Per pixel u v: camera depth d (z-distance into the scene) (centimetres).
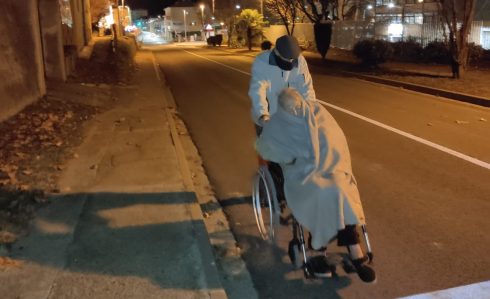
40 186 650
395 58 2598
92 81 1772
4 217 533
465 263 455
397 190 648
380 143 889
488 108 1248
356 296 411
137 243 488
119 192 633
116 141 912
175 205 586
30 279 419
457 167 735
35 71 1238
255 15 4991
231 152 877
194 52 4478
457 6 2555
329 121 414
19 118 1038
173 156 802
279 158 414
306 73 479
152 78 2112
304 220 384
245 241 525
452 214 565
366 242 396
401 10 3425
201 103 1428
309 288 429
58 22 1570
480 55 2250
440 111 1209
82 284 413
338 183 378
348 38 3500
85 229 520
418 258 467
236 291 430
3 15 1049
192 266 443
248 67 2633
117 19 5131
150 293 401
